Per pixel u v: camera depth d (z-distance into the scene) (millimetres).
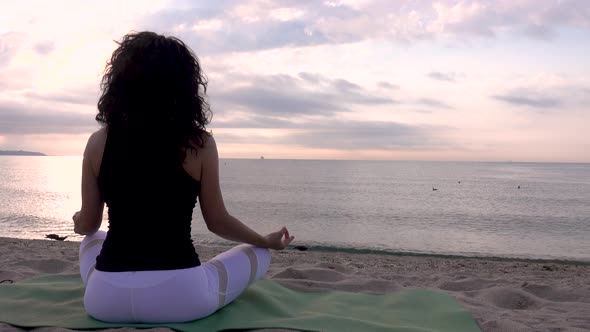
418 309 3279
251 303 3084
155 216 2350
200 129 2416
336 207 30922
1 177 73188
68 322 2607
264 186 55656
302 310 3193
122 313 2441
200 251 8844
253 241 2824
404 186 58875
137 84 2283
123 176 2311
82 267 2723
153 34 2410
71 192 42969
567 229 21406
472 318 3051
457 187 58062
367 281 4090
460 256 13117
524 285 4410
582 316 3355
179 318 2482
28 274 4359
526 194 45844
